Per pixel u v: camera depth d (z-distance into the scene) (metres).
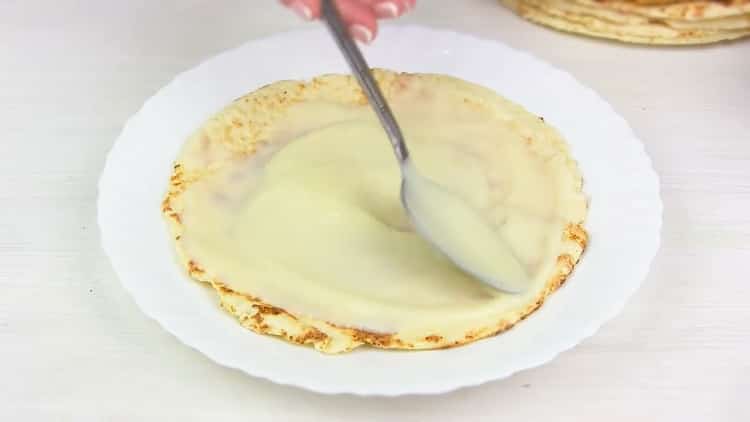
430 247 0.59
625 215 0.61
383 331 0.55
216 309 0.56
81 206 0.65
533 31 0.77
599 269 0.58
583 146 0.65
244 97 0.67
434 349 0.55
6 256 0.62
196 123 0.66
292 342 0.55
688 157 0.68
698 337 0.58
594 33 0.75
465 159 0.64
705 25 0.74
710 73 0.74
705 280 0.61
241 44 0.73
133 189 0.62
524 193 0.62
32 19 0.77
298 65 0.69
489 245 0.57
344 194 0.61
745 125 0.70
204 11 0.78
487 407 0.55
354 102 0.67
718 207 0.65
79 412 0.55
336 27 0.57
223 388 0.56
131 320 0.59
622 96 0.72
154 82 0.72
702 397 0.56
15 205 0.64
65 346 0.58
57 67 0.73
